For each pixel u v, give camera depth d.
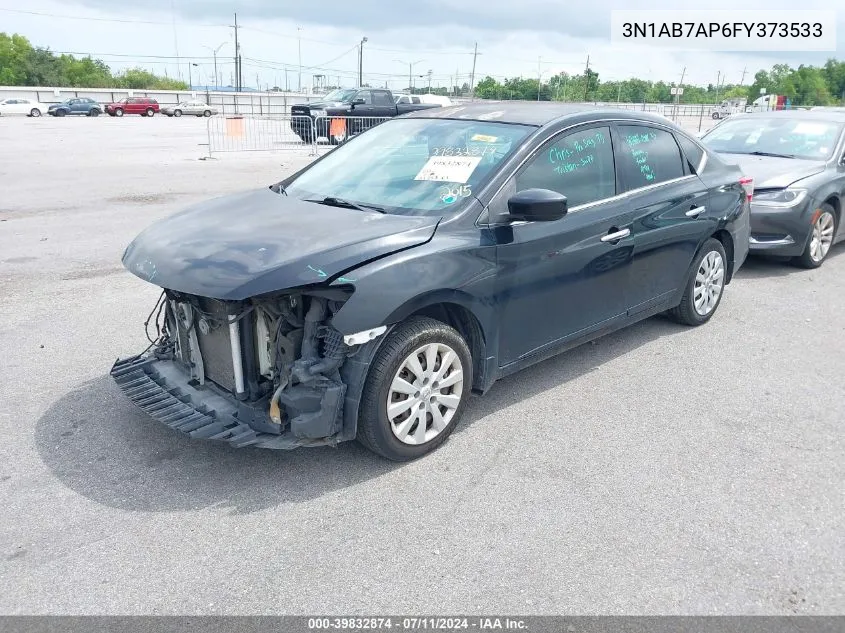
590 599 2.83
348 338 3.36
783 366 5.27
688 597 2.85
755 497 3.57
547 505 3.46
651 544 3.18
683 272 5.61
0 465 3.74
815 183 7.84
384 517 3.35
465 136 4.51
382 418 3.61
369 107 27.16
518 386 4.86
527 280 4.17
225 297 3.24
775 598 2.85
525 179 4.19
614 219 4.68
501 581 2.93
